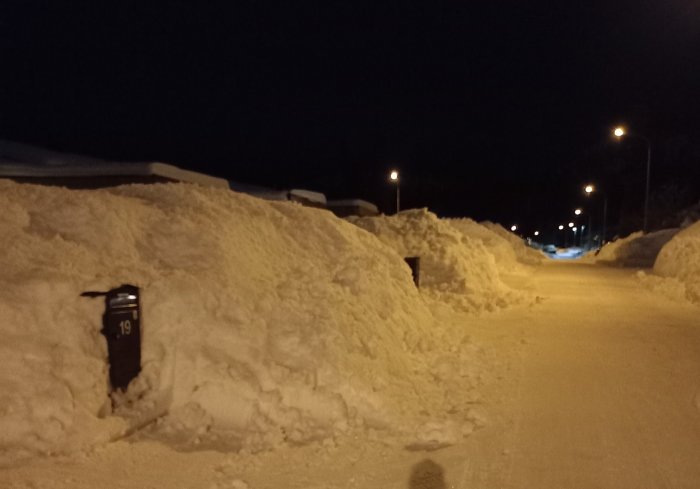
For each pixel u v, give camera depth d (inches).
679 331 447.5
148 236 267.7
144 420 209.0
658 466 201.3
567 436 228.2
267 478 186.1
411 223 687.7
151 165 752.3
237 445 207.3
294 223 365.4
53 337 201.2
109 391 210.2
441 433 221.1
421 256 626.8
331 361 240.8
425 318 381.4
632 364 342.0
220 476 185.2
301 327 251.1
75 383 199.2
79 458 186.2
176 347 222.8
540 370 326.6
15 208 241.6
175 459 194.9
